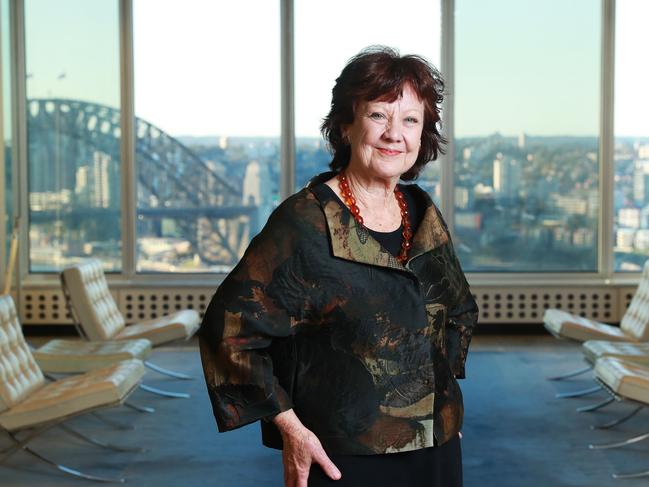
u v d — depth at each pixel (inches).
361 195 75.7
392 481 72.7
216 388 72.1
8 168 329.7
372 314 71.7
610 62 337.7
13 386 184.5
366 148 73.9
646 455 194.1
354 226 72.4
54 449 200.7
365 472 71.9
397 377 72.3
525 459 191.5
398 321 72.3
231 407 71.7
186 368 286.8
